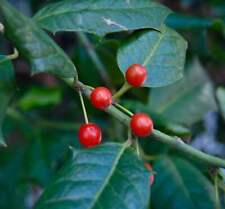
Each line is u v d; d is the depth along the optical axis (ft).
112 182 0.78
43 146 1.36
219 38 1.23
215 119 1.57
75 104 1.41
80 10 0.89
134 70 0.86
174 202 1.06
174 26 1.22
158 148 1.16
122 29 0.88
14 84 0.86
